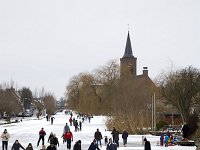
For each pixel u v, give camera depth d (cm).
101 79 9006
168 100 6112
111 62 9181
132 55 15862
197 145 3659
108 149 2848
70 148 3478
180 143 3794
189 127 4238
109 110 8325
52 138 3111
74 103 10756
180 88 5669
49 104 16150
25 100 17825
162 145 3784
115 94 8319
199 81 5803
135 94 7612
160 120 6050
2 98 9844
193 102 5803
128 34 16075
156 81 7462
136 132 5378
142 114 5662
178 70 6406
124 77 8725
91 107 8856
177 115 6569
